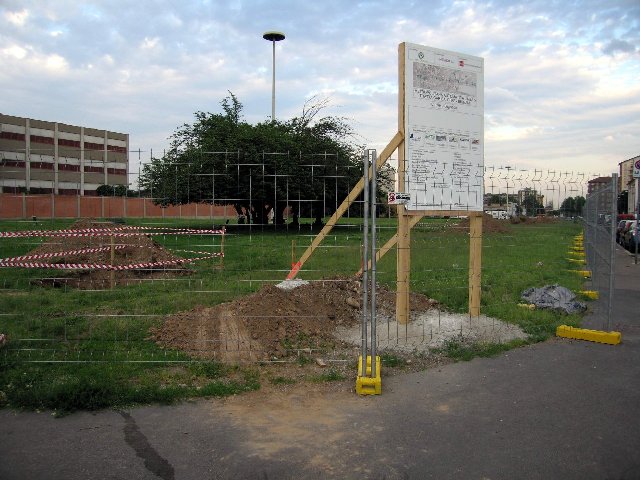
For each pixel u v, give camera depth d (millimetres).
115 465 3729
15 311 8367
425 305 8516
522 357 6246
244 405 4785
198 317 6996
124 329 7012
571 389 5199
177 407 4738
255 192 13367
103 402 4719
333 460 3787
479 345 6566
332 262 13977
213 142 21797
